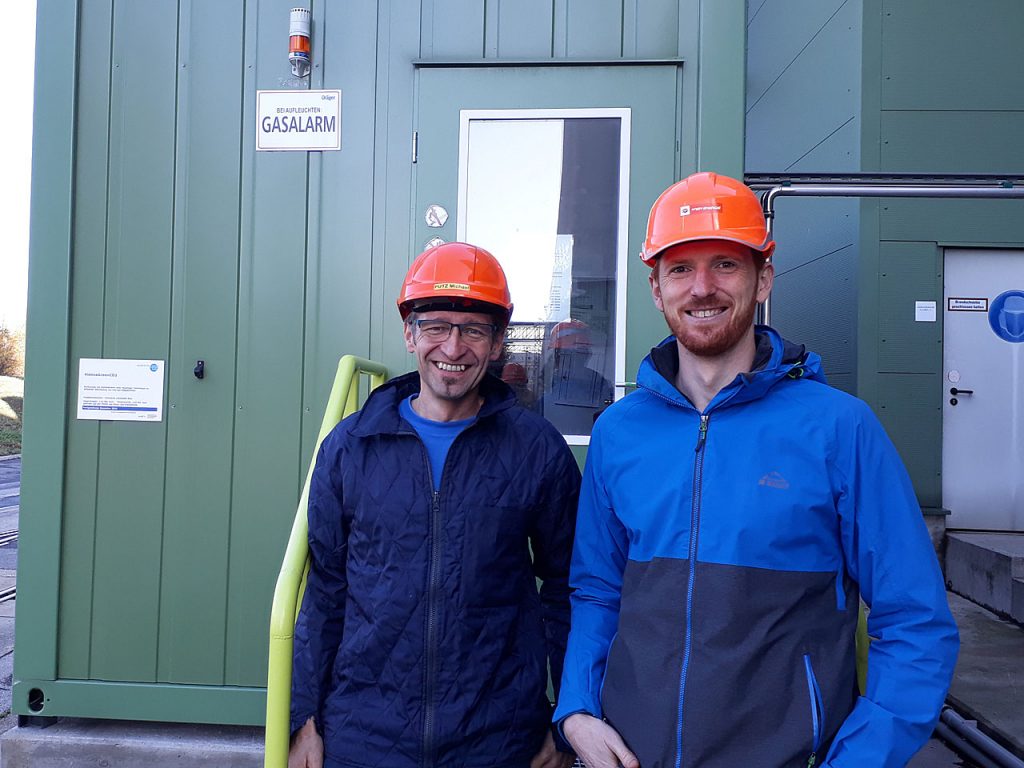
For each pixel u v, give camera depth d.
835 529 1.26
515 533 1.45
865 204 5.55
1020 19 5.47
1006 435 5.52
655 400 1.40
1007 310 5.52
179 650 2.49
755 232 1.34
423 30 2.54
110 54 2.56
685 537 1.27
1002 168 5.50
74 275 2.54
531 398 2.51
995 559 4.78
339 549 1.50
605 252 2.50
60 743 2.42
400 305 1.52
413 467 1.44
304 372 2.52
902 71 5.54
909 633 1.19
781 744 1.15
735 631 1.19
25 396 2.51
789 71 6.75
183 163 2.54
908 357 5.54
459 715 1.36
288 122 2.54
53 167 2.53
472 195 2.52
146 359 2.53
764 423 1.28
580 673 1.37
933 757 3.03
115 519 2.51
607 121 2.50
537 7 2.52
